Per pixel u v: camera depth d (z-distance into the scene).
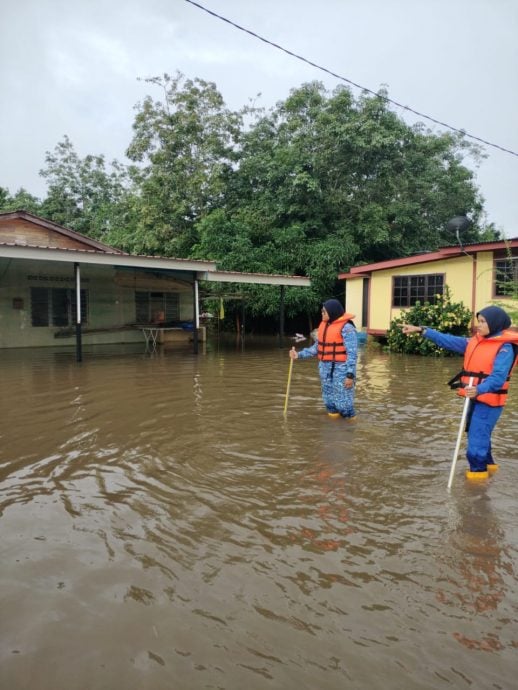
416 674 2.08
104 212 31.72
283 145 22.77
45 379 9.31
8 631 2.33
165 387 8.50
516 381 9.32
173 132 23.69
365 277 18.41
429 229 23.94
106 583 2.70
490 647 2.23
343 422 6.07
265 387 8.53
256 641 2.27
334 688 2.01
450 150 26.38
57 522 3.40
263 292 19.48
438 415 6.43
